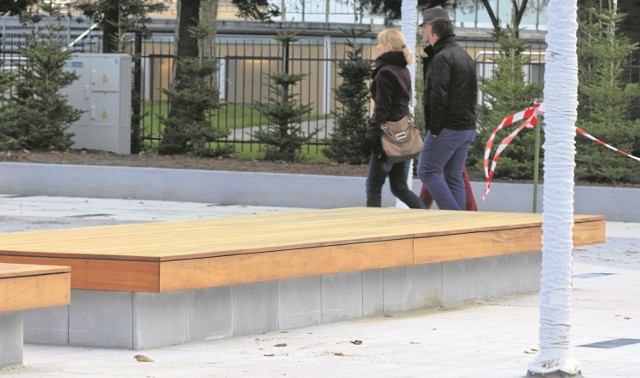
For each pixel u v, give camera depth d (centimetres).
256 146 3897
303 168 2708
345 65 2922
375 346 1018
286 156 2952
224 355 969
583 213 2302
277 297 1120
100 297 1010
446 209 1677
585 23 2642
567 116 862
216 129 3003
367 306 1217
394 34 1698
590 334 1081
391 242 1172
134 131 3222
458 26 5816
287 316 1131
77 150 3064
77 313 1018
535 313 1244
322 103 5662
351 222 1334
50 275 891
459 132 1666
